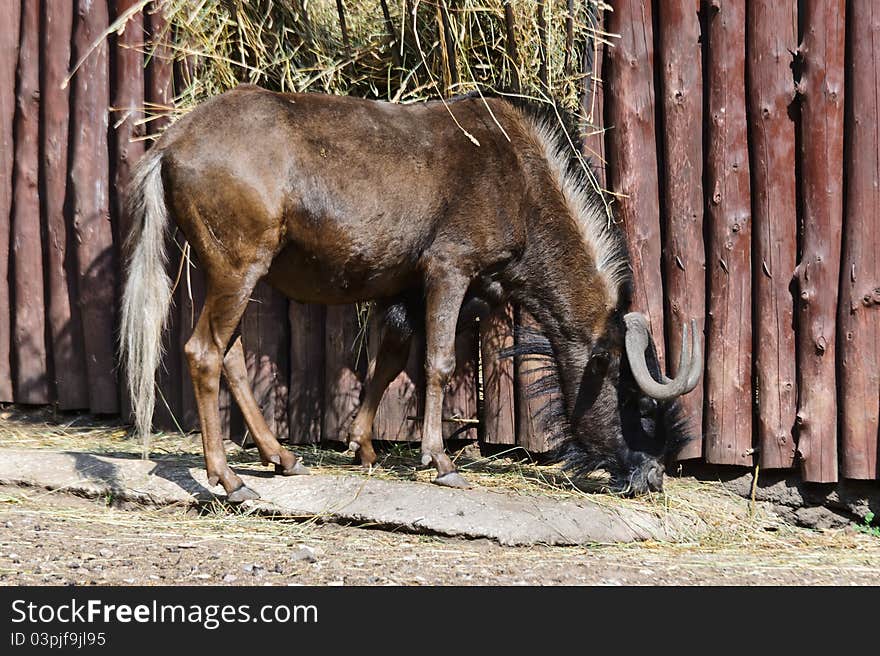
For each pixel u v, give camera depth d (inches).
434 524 231.8
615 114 281.0
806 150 267.4
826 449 267.6
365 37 284.0
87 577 193.6
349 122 245.4
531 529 232.4
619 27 279.9
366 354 297.6
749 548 248.2
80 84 318.3
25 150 328.5
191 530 230.2
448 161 251.1
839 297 267.3
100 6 317.1
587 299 261.6
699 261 277.7
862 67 262.5
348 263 248.5
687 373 240.2
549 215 260.1
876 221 262.8
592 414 263.0
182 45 293.3
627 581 205.9
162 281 236.4
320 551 218.1
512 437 288.7
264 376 302.5
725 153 273.3
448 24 268.5
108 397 322.7
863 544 256.5
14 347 333.4
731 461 275.4
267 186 234.1
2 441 301.1
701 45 276.8
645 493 264.1
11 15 329.4
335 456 294.0
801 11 267.9
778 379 271.6
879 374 264.2
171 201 235.8
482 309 267.4
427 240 252.4
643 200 280.2
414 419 293.9
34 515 235.1
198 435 309.6
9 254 332.5
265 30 282.2
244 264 235.9
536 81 276.2
